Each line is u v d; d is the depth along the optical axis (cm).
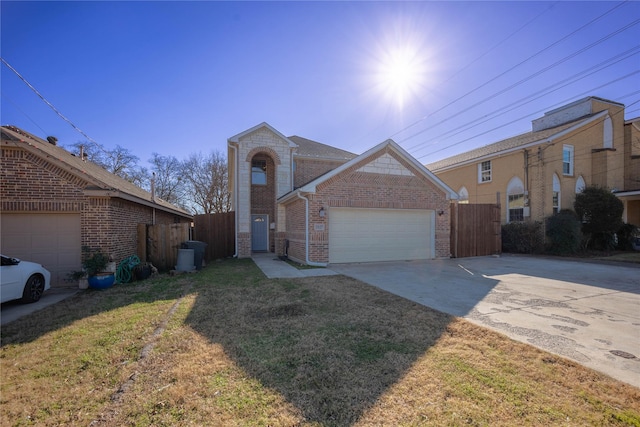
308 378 314
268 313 538
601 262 1227
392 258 1227
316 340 414
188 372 326
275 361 352
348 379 312
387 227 1223
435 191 1295
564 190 1670
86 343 413
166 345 398
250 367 338
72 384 311
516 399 277
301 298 641
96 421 251
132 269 880
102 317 527
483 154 1955
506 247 1645
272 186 1717
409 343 403
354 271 999
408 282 814
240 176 1523
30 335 445
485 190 1944
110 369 341
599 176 1761
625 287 757
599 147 1794
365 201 1175
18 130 1014
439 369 332
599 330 452
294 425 243
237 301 621
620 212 1538
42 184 795
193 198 3700
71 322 502
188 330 454
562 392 288
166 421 248
